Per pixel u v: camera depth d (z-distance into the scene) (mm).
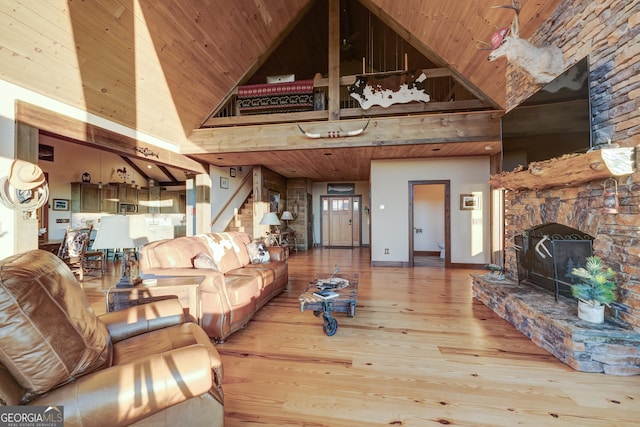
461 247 5523
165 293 2135
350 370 1953
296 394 1692
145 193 8414
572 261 2445
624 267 1924
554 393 1685
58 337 991
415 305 3326
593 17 2162
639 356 1829
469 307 3246
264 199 6473
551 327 2127
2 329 892
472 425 1432
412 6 3520
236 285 2645
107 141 3539
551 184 2439
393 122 4082
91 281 4668
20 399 914
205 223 5785
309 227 8953
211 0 3260
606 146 1948
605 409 1546
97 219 6930
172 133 4508
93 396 957
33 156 2730
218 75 4219
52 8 2375
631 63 1883
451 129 3938
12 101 2590
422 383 1798
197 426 1231
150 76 3496
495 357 2111
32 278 1002
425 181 5609
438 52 3840
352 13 5727
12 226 2613
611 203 1938
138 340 1518
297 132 4383
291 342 2393
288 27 4543
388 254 5809
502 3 2766
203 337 1521
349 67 7797
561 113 2305
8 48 2389
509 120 3057
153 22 3029
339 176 8281
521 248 3105
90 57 2879
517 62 2525
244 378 1861
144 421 1120
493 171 5254
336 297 2568
